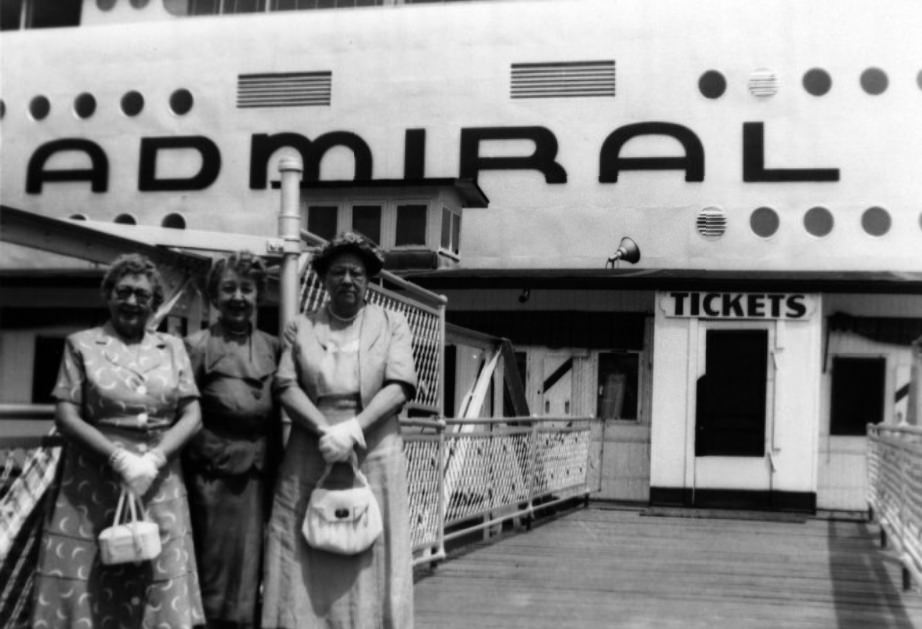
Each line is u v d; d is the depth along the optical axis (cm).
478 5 1681
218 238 674
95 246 667
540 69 1648
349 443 457
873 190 1548
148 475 420
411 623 486
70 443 435
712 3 1614
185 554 445
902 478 863
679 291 1458
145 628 430
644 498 1513
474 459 992
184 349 461
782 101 1581
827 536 1166
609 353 1543
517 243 1612
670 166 1593
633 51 1625
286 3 1855
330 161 1686
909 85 1561
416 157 1662
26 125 1802
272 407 487
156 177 1745
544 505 1224
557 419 1259
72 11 2009
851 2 1584
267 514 496
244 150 1717
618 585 838
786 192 1563
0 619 461
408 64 1686
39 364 1622
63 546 429
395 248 1518
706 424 1442
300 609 466
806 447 1421
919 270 1526
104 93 1781
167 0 1888
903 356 1502
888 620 729
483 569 898
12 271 1633
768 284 1432
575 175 1619
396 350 491
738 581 868
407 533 491
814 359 1428
